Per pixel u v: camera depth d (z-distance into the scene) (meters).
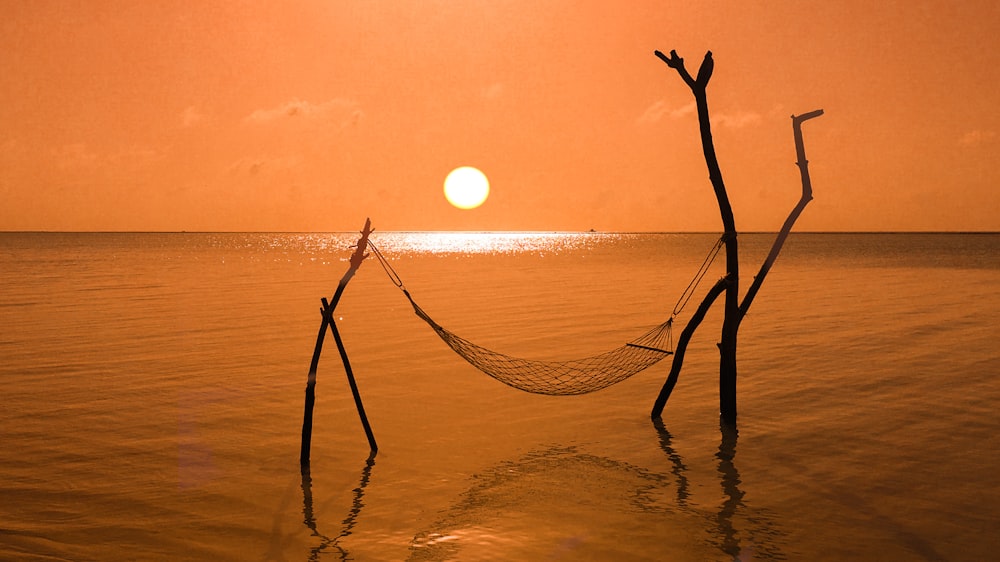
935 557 6.79
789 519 7.68
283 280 40.91
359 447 10.23
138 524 7.56
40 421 11.27
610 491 8.54
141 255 78.50
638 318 23.88
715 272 49.81
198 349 17.64
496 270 53.34
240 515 7.83
